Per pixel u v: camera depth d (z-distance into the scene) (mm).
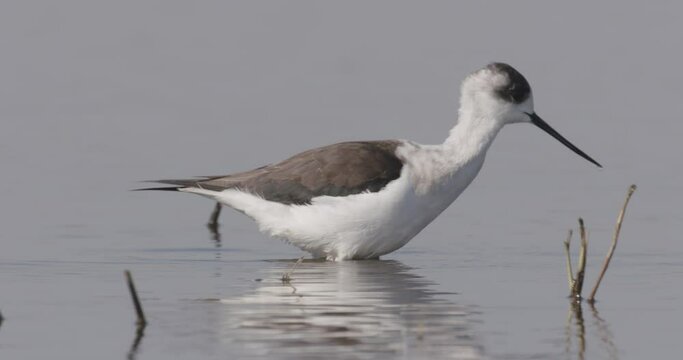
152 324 11734
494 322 11867
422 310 12359
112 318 11953
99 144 22047
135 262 14906
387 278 14086
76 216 17547
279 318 11961
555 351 10891
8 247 15602
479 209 18219
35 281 13695
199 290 13312
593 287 13266
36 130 22906
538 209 18141
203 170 20422
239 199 15430
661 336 11367
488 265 14844
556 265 14797
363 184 15000
